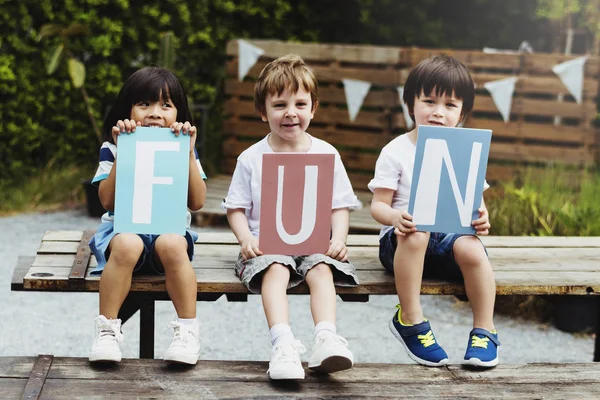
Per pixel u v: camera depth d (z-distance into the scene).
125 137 3.31
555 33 9.07
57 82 8.07
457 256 3.37
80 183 8.16
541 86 7.82
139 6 8.37
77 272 3.41
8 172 8.10
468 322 5.23
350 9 9.20
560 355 4.71
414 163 3.30
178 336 3.22
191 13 8.65
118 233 3.29
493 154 7.94
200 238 4.14
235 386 3.05
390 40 9.25
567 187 7.24
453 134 3.31
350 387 3.08
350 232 6.60
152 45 8.39
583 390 3.12
